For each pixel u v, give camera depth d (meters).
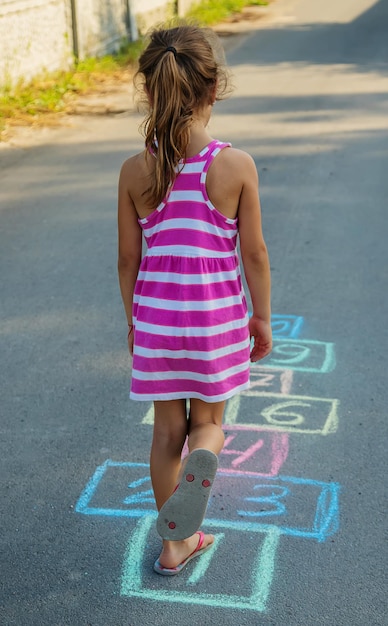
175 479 2.71
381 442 3.57
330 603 2.66
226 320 2.52
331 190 7.07
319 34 16.00
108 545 2.94
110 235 6.11
